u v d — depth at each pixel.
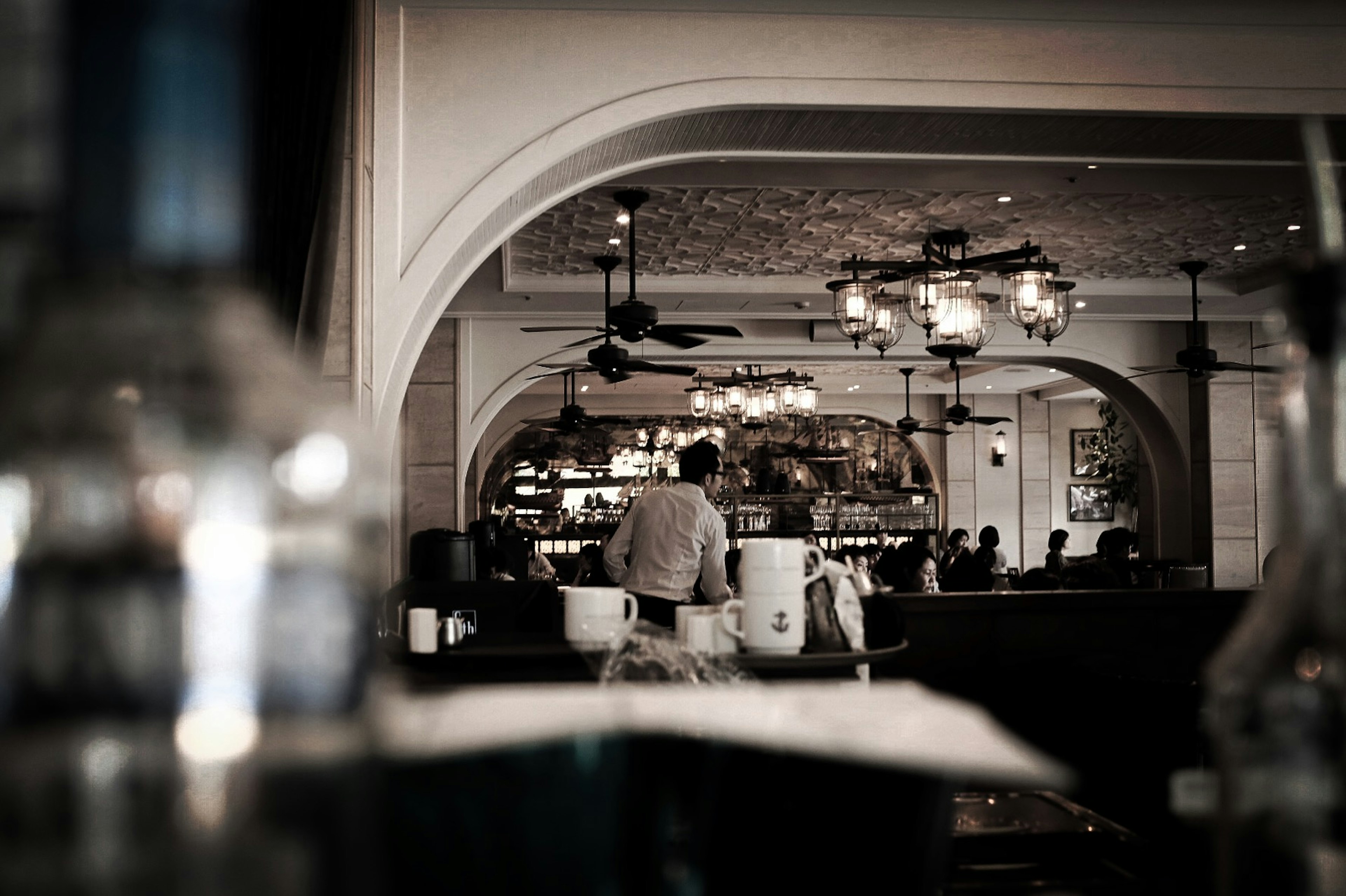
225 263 0.22
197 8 0.22
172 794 0.20
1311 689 0.36
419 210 4.16
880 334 6.63
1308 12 4.62
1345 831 0.35
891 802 0.46
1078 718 2.63
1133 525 18.64
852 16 4.45
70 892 0.20
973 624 3.60
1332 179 0.35
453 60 4.25
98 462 0.20
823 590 1.86
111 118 0.22
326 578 0.22
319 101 2.82
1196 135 4.94
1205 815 0.39
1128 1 4.51
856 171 5.94
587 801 0.42
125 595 0.20
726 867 0.44
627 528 4.66
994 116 4.61
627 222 7.36
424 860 0.39
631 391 16.91
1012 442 18.61
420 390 9.83
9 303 0.22
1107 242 8.23
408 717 0.39
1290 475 0.36
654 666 1.31
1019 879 1.10
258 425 0.21
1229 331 11.20
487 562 8.56
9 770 0.20
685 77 4.36
